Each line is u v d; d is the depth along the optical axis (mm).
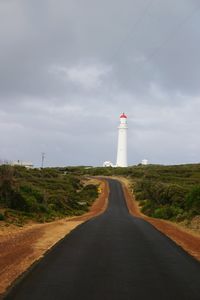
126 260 14719
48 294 9555
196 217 37156
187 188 65438
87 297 9352
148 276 11883
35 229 27625
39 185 75500
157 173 130250
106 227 29375
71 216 51094
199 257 15602
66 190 83250
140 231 26688
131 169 151125
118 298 9328
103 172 151125
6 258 14609
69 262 13984
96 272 12320
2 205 38250
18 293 9562
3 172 40531
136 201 88812
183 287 10555
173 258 15289
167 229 29531
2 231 25562
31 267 12711
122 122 165000
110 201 87438
